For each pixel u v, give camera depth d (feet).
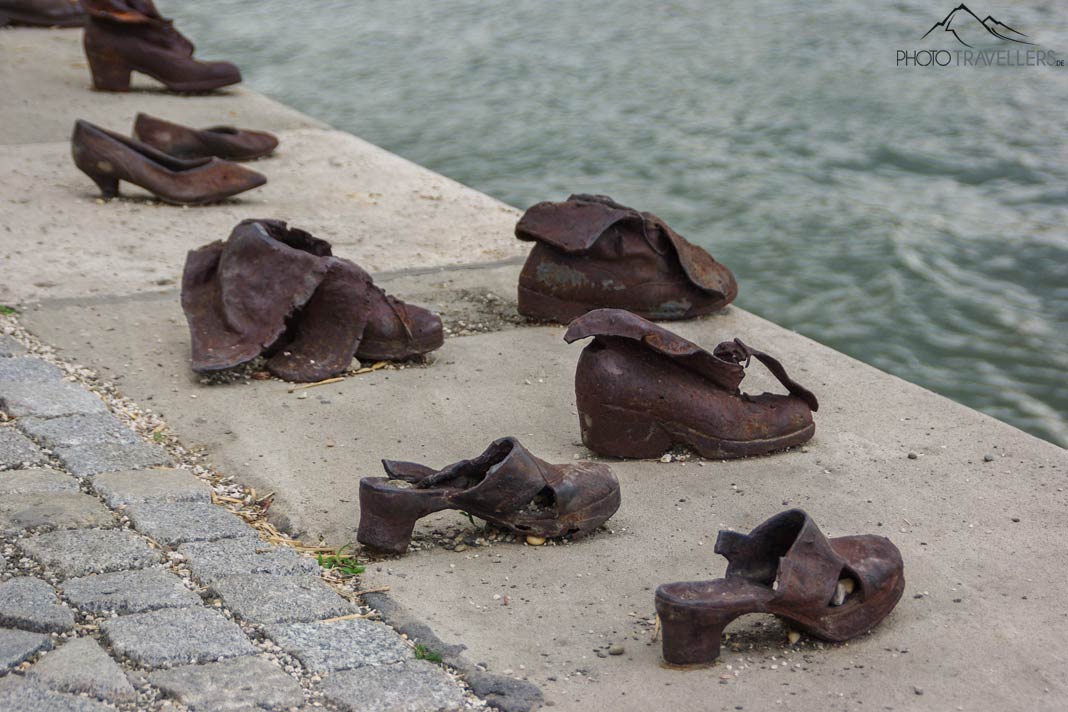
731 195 35.60
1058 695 10.84
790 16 59.52
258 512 14.05
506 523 13.29
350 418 16.57
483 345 19.48
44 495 13.53
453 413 16.90
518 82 48.21
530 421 16.81
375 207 26.96
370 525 13.00
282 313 17.79
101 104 34.76
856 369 18.99
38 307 19.65
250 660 10.75
